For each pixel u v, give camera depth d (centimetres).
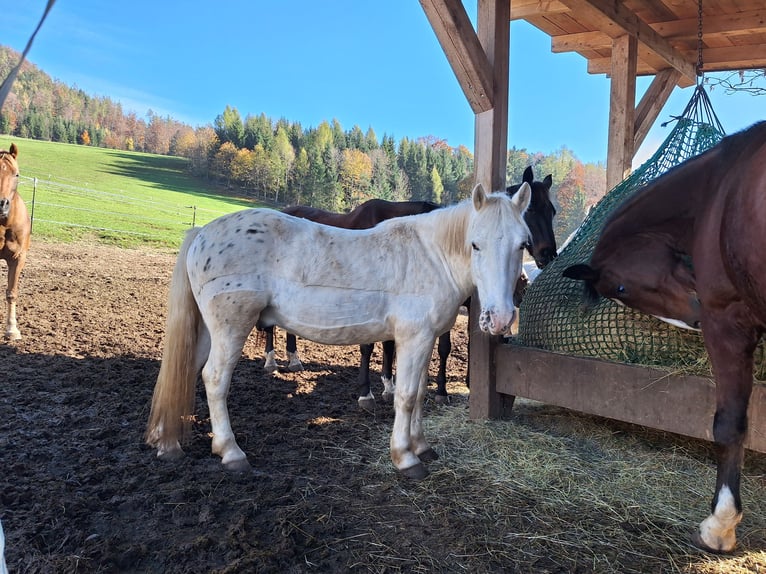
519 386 345
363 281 271
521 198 254
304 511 235
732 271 191
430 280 273
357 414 375
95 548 197
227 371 272
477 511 242
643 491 262
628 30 468
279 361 521
